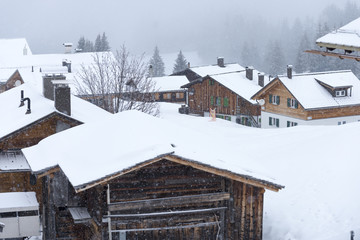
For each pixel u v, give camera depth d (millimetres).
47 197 19812
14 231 19953
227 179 17766
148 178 17125
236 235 18000
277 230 19516
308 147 27359
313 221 19422
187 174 17438
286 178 23594
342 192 20781
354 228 18297
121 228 17141
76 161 17562
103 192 16766
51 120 25562
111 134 18406
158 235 17516
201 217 17891
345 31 19984
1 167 23938
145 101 39188
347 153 24453
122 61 40625
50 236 19625
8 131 24797
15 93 31406
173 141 17391
